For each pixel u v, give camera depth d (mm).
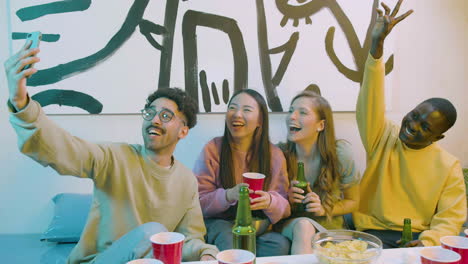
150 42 1889
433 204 1983
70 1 1839
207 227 1924
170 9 1899
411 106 2111
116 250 1728
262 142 1978
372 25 2062
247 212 1175
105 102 1867
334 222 2029
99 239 1809
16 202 1851
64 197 1850
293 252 1919
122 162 1832
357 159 2053
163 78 1899
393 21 1868
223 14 1939
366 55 2062
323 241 1246
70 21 1841
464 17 2141
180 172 1898
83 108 1856
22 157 1847
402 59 2086
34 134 1535
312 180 2025
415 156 2008
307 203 2004
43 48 1827
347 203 2047
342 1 2033
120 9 1869
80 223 1818
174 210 1882
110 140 1874
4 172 1838
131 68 1879
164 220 1867
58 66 1838
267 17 1973
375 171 2055
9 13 1812
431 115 1928
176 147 1902
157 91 1893
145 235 1666
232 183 1946
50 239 1784
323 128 2027
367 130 2023
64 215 1815
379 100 1986
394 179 2025
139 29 1880
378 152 2047
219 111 1944
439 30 2119
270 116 1986
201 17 1922
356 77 2055
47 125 1580
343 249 1130
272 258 1222
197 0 1918
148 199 1848
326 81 2031
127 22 1873
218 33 1938
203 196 1922
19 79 1416
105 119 1874
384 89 2059
